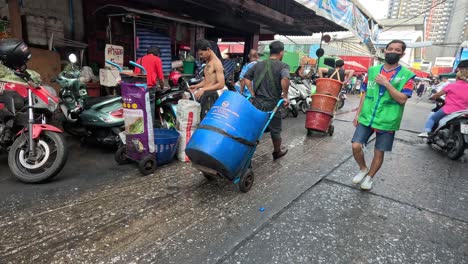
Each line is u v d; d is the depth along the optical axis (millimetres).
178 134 4164
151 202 3051
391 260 2342
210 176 3605
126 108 3590
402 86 3150
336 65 6461
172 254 2273
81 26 6977
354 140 3604
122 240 2406
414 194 3639
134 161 4137
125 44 7102
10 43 3205
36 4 6117
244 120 3096
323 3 7012
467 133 4906
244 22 9688
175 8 7758
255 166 4324
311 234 2639
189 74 7992
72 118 4238
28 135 3305
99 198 3064
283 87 3957
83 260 2154
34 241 2328
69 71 4211
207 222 2746
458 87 5332
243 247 2404
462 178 4320
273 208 3074
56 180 3436
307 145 5648
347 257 2352
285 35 12961
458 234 2773
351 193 3557
